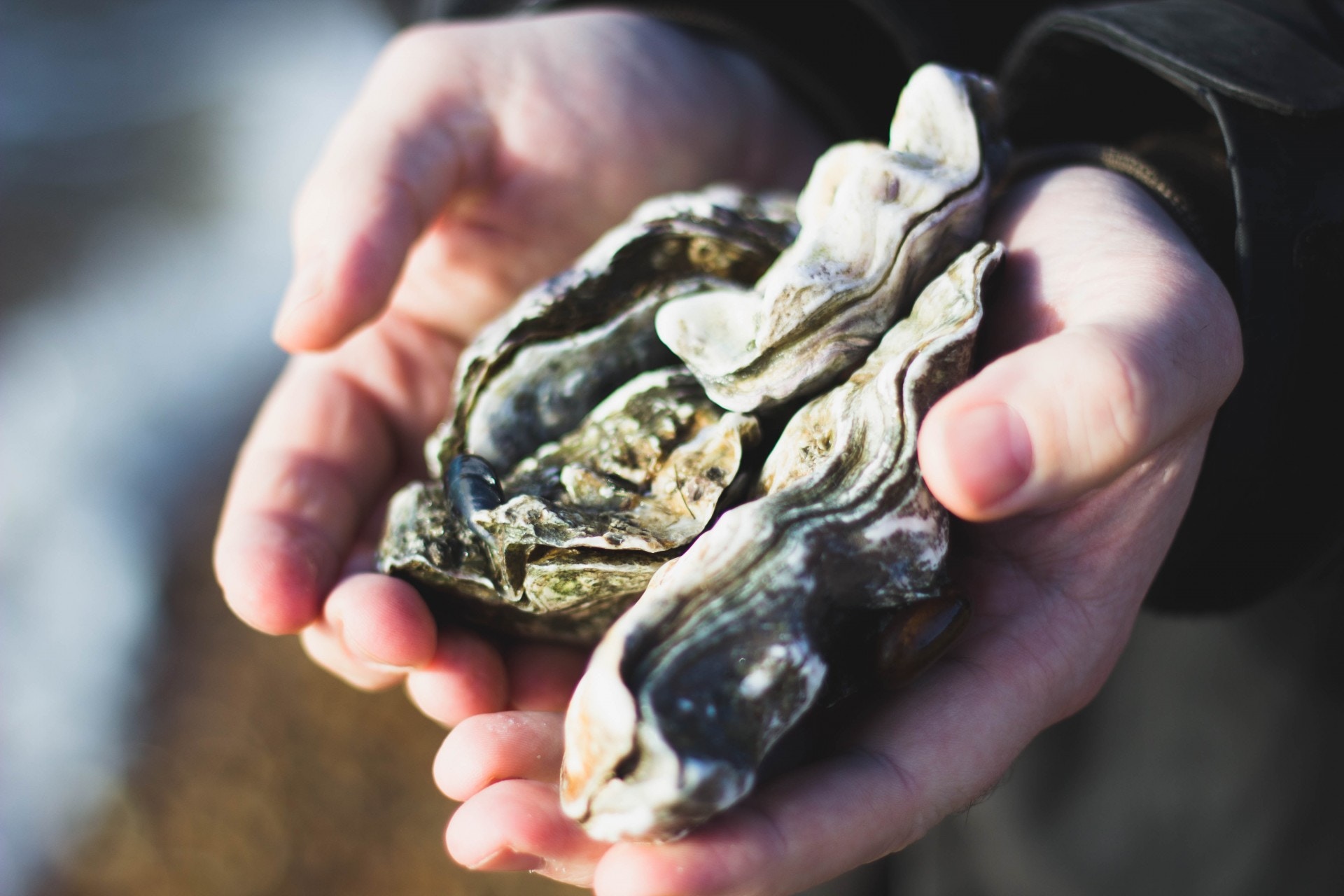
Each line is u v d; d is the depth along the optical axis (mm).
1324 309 419
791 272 420
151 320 1317
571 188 538
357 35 1789
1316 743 476
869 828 387
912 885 603
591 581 417
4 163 1532
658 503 425
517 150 519
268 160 1585
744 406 426
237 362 1255
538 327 450
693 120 578
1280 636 478
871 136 633
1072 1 569
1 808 826
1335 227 418
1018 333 417
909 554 392
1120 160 454
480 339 454
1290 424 423
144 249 1448
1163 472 407
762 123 627
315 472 477
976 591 417
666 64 575
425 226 494
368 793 804
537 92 525
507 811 387
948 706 401
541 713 411
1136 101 474
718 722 375
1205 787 495
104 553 1015
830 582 387
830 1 578
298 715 851
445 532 430
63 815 822
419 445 508
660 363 460
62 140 1583
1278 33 436
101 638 942
